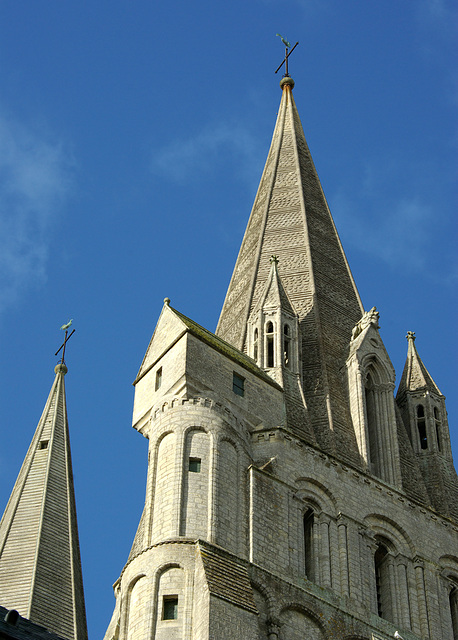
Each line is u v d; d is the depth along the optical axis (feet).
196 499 216.13
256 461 231.71
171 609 201.98
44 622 206.39
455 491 259.60
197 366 234.79
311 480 234.17
